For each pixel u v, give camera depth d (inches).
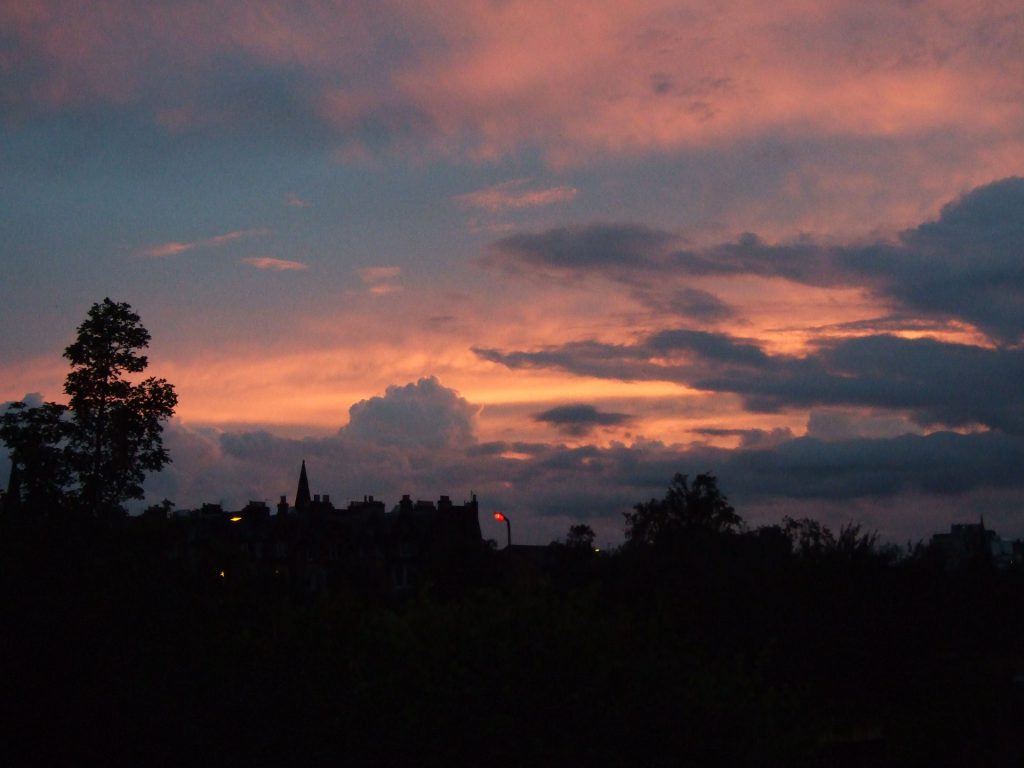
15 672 343.9
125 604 360.8
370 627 348.2
